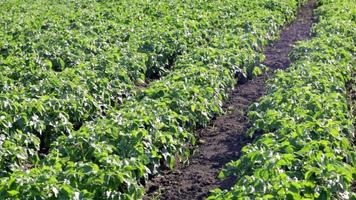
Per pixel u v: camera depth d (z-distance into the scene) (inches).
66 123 428.5
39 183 303.0
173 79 504.4
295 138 362.3
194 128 458.0
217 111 474.6
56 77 490.0
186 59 575.8
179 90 463.2
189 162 417.1
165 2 853.2
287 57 661.9
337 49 594.6
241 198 286.5
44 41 637.3
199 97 464.4
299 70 514.0
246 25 706.8
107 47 623.8
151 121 398.6
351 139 406.6
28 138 394.9
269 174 314.0
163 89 469.4
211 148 441.1
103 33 673.0
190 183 386.0
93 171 323.6
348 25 705.6
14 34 692.1
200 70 516.1
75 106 449.7
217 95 491.2
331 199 310.3
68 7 872.3
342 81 523.2
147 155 369.7
